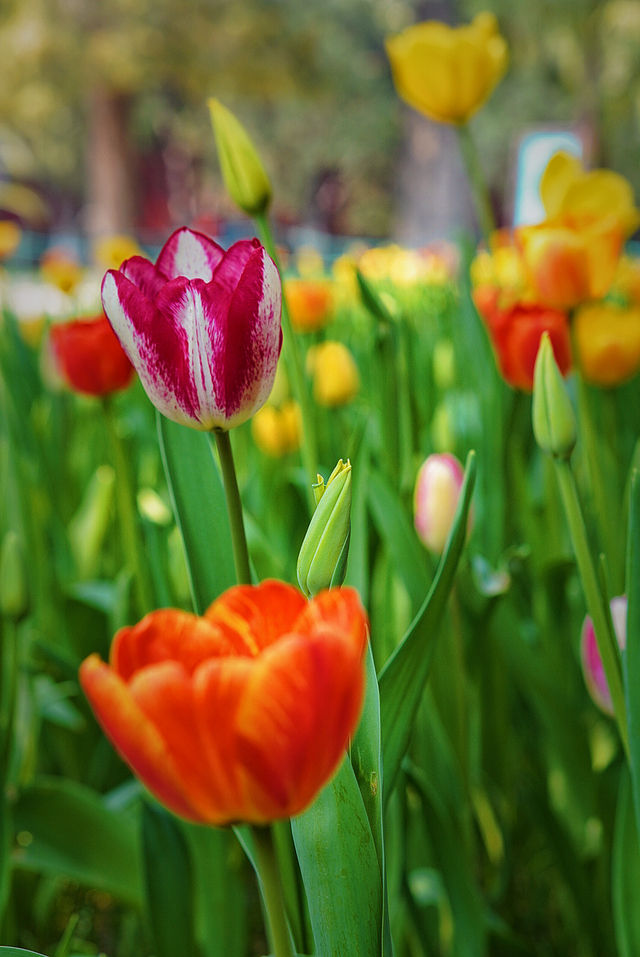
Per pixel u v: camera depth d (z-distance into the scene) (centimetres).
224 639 62
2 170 2056
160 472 135
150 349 70
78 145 1848
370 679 70
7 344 144
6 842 88
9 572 90
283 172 1902
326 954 70
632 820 82
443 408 128
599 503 96
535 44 1202
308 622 59
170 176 2111
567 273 93
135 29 1211
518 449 110
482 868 110
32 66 1241
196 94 1399
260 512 121
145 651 61
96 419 158
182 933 90
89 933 115
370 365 149
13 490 117
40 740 122
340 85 1475
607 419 114
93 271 430
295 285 153
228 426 71
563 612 106
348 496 67
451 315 158
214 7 1243
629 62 1135
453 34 121
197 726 54
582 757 98
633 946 83
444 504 87
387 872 94
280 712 53
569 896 100
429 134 1052
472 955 90
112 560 135
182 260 75
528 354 99
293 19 1323
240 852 96
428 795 88
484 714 104
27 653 114
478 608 98
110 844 97
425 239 1034
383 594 98
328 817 69
